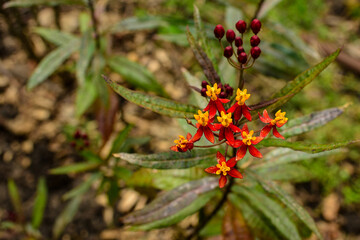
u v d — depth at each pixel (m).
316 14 1.30
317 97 1.12
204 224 0.66
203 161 0.51
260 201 0.58
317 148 0.45
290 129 0.52
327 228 0.97
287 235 0.57
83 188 0.76
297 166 0.65
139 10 1.17
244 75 1.13
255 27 0.47
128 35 1.18
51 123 1.09
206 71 0.50
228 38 0.48
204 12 1.16
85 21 0.91
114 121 0.79
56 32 0.87
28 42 1.01
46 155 1.06
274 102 0.47
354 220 0.98
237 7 0.81
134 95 0.47
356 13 1.31
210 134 0.47
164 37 0.80
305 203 1.01
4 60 1.15
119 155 0.49
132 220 0.55
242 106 0.47
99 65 0.82
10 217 0.86
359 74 1.08
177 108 0.48
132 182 0.64
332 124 1.07
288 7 1.28
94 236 0.98
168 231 0.95
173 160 0.50
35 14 1.01
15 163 1.05
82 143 0.73
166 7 1.23
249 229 0.60
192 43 0.50
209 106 0.47
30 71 1.13
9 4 0.69
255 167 0.58
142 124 1.08
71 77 1.15
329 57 0.45
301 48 0.82
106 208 1.00
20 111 1.10
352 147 1.05
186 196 0.56
